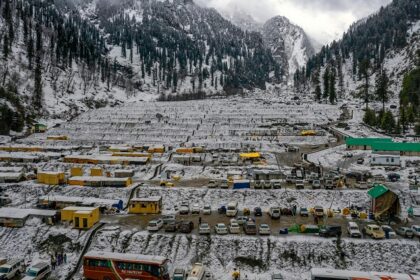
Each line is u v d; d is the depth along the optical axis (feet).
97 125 533.96
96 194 252.62
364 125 513.86
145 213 218.59
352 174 286.66
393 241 174.81
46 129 508.12
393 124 476.13
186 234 183.42
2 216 199.62
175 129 512.22
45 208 224.74
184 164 342.85
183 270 152.35
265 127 521.65
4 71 634.02
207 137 469.98
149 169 324.19
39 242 186.19
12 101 549.13
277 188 254.68
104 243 180.65
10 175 277.64
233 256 169.78
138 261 147.74
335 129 497.87
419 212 211.82
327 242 173.99
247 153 366.63
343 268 162.81
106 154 370.73
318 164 333.83
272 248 172.24
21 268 163.32
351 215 210.59
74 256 173.68
